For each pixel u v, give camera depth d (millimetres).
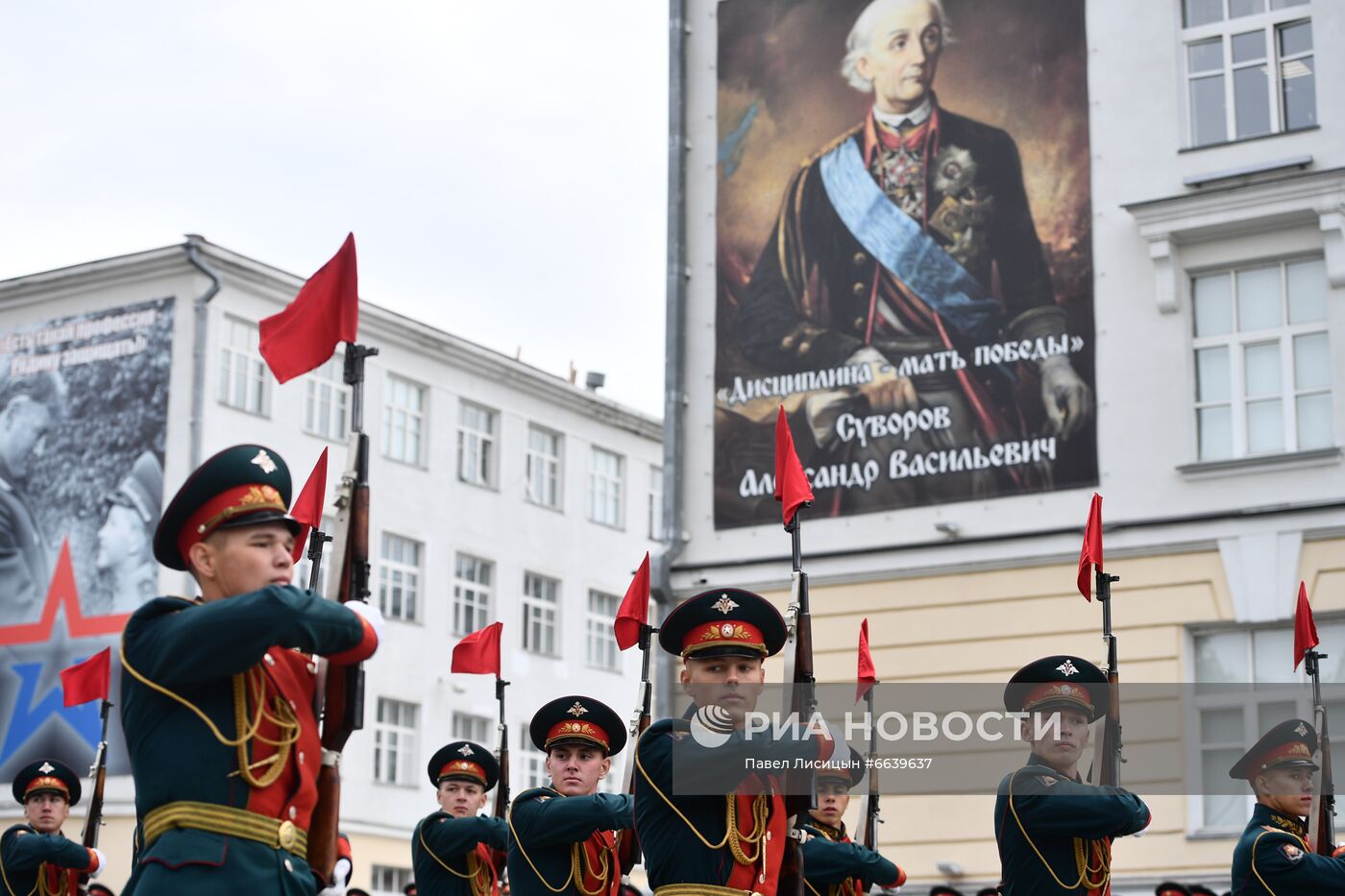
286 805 6266
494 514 41344
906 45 21594
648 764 8219
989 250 20828
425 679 38906
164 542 6375
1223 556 19312
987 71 21172
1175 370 19891
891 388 21047
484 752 12828
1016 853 9312
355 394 6832
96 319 36281
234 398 35844
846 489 21078
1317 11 19906
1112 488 19938
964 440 20609
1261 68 20141
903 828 19188
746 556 21391
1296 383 19562
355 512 6676
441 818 12164
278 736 6258
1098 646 19594
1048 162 20734
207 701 6156
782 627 8578
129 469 35469
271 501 6324
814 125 21938
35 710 35312
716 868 8078
